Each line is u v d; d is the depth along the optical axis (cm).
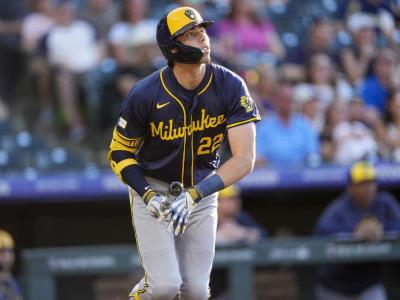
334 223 2998
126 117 1645
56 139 3575
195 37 1577
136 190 1638
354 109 3581
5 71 3656
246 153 1622
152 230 1697
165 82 1627
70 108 3578
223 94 1634
